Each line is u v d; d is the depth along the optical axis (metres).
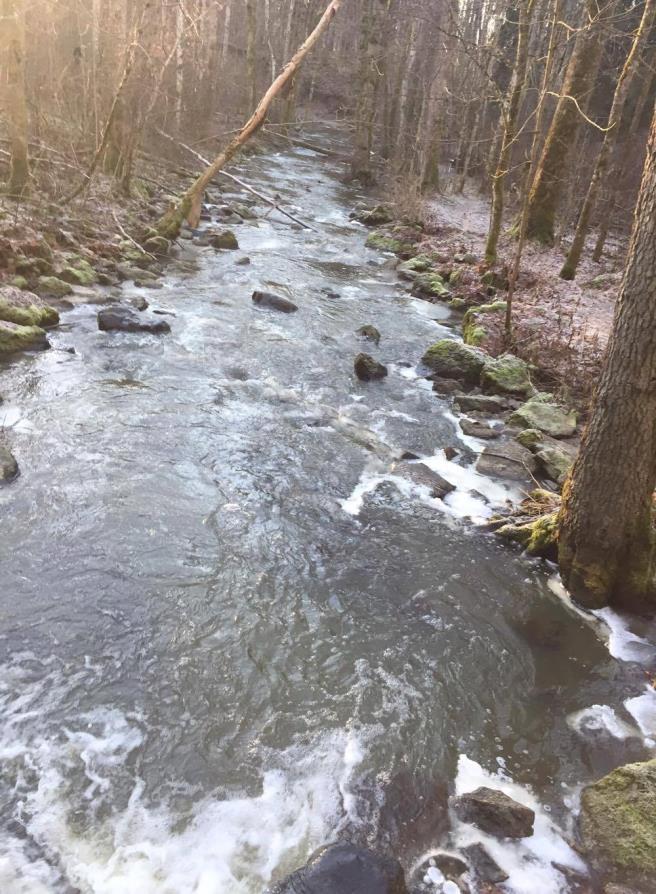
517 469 5.86
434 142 18.97
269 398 6.66
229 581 4.32
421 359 8.00
